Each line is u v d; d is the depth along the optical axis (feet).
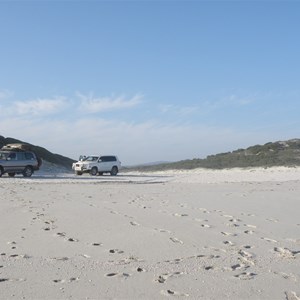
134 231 32.04
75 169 136.26
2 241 28.35
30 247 26.66
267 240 28.96
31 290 18.43
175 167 236.02
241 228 33.55
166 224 35.19
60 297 17.62
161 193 64.23
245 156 243.40
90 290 18.49
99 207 46.09
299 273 21.04
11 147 122.11
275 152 244.01
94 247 26.76
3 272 21.07
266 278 20.21
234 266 22.33
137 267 22.16
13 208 44.75
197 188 75.20
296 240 28.99
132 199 54.90
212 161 240.32
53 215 39.83
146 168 252.01
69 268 21.90
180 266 22.35
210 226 34.40
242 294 18.06
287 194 62.08
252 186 80.48
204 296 17.83
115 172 139.85
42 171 154.71
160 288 18.78
